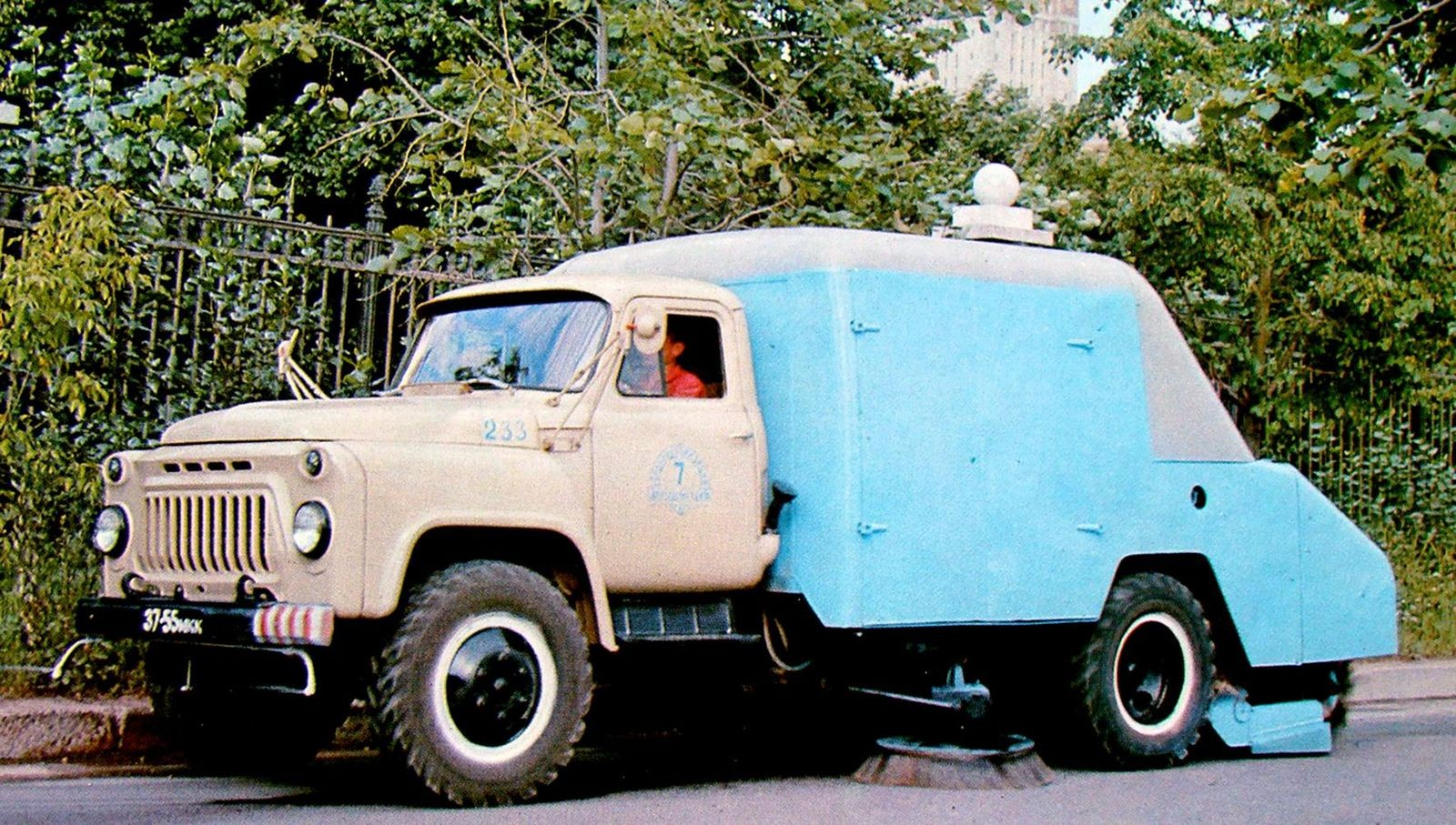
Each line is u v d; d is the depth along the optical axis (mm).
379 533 6094
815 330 7371
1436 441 14641
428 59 15984
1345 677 9414
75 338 8922
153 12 17234
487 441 6559
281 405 6789
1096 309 8242
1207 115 9125
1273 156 12391
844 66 10836
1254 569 8758
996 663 8453
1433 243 12930
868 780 7562
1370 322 13242
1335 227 12656
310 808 6328
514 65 10781
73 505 8430
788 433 7449
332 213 17359
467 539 6688
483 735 6344
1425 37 10109
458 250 9750
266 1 16469
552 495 6574
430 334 7711
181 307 9070
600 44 10711
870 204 10398
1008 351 7859
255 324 9188
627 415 6961
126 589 6742
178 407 9016
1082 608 8000
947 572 7504
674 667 7387
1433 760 8672
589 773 7699
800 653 7641
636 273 8266
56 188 8258
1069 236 10906
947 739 7977
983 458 7684
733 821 6281
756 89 11500
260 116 16438
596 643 6828
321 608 5902
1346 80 8758
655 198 10117
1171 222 12688
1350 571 9180
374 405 6645
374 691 6180
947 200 10492
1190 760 8680
